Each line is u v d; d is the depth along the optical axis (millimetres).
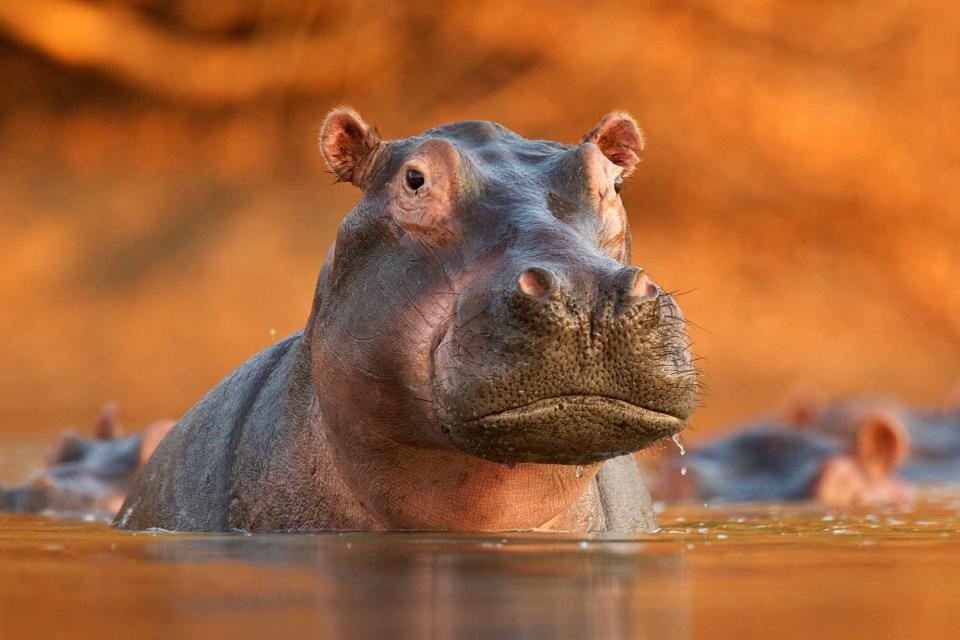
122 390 81938
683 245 99188
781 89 101312
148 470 25203
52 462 35969
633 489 24172
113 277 90750
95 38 100500
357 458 20469
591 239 19422
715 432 65375
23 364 83375
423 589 12805
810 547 17953
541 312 16719
